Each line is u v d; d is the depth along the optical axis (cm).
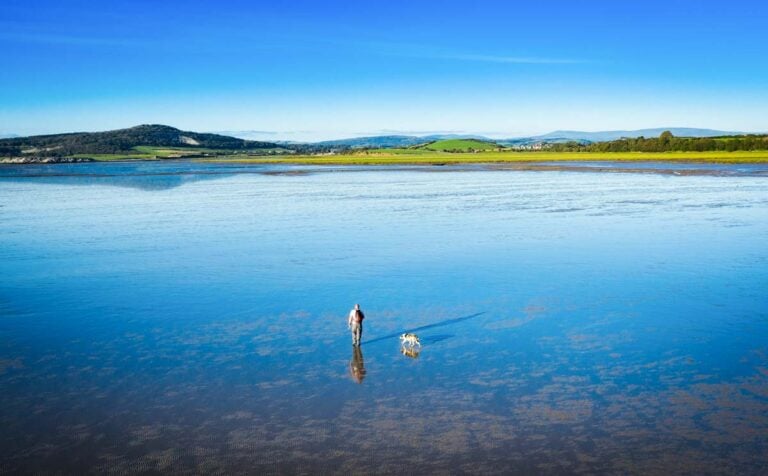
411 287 3828
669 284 3797
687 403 2091
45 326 3094
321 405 2128
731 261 4453
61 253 5203
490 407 2092
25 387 2306
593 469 1691
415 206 8556
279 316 3241
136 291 3812
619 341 2753
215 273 4319
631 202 8556
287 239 5816
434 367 2473
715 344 2686
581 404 2102
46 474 1697
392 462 1744
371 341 2817
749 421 1948
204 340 2853
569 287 3769
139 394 2236
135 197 10788
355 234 6044
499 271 4253
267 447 1838
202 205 9206
